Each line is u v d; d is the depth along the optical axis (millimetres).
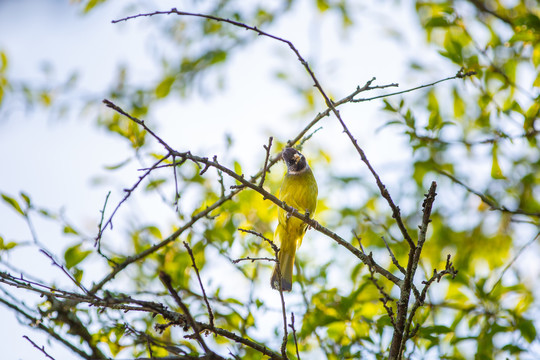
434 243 14609
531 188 13531
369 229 14586
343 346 9344
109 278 9281
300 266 12242
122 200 8422
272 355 7820
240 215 11938
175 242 11273
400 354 7516
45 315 7777
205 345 6871
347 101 9617
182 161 8297
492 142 11758
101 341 8703
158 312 7625
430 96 12766
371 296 10734
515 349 9875
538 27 11133
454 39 12273
